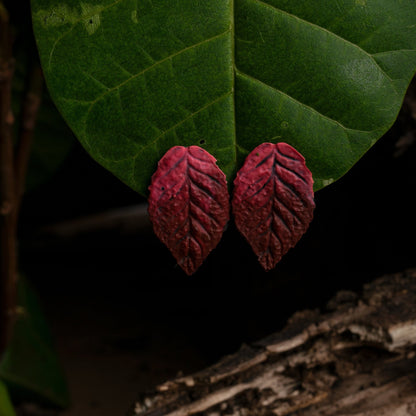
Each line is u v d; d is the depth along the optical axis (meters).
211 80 0.48
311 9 0.47
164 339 1.12
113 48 0.47
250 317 0.89
